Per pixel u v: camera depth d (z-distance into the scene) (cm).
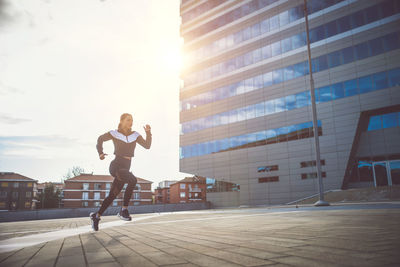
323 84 2830
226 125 3619
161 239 298
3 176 7400
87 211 2747
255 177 3228
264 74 3341
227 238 279
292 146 2967
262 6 3506
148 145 445
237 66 3638
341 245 203
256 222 473
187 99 4150
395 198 1908
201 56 4088
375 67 2541
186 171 3950
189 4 4412
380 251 174
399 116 2441
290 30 3195
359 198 2067
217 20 3978
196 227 435
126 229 452
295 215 624
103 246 259
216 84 3828
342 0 2841
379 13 2595
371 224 350
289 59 3147
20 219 2497
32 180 7512
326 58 2856
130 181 414
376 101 2484
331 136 2694
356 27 2711
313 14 3027
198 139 3903
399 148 2403
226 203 3466
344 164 2578
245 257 177
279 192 2997
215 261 169
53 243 293
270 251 194
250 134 3353
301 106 2966
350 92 2647
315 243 219
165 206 3212
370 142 2566
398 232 263
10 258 207
